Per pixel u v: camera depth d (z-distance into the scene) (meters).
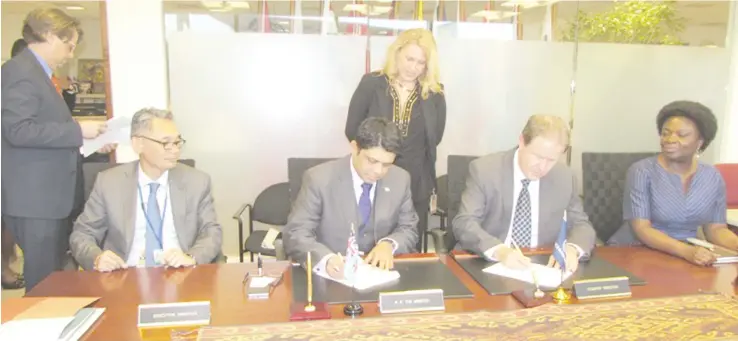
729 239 2.07
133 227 2.00
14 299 1.40
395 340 1.19
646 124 3.89
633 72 3.81
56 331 1.20
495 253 1.75
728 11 3.81
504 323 1.29
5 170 2.22
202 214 2.10
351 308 1.34
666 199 2.16
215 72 3.38
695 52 3.85
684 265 1.77
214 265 1.72
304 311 1.33
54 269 2.35
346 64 3.50
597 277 1.61
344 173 1.95
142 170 2.04
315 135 3.54
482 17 3.59
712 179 2.18
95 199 2.00
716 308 1.39
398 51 2.81
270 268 1.68
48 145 2.21
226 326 1.26
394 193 1.99
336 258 1.64
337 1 3.42
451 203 2.45
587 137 3.83
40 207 2.26
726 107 3.92
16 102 2.14
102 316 1.33
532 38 3.67
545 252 1.85
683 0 3.77
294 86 3.47
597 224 2.68
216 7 3.32
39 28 2.20
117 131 2.43
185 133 3.40
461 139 3.68
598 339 1.21
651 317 1.33
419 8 3.52
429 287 1.52
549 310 1.37
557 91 3.75
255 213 3.15
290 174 2.42
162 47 3.28
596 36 3.74
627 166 2.70
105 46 3.19
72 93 3.07
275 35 3.40
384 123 1.77
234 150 3.48
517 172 2.03
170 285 1.54
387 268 1.66
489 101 3.67
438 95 2.94
